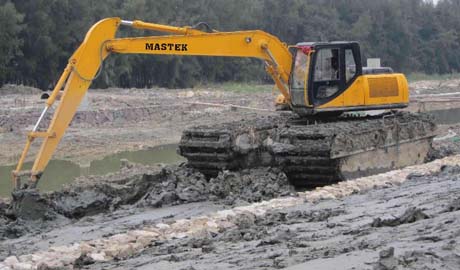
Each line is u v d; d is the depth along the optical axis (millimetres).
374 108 19125
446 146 23734
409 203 12570
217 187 16516
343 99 18641
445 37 94250
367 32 85000
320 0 87875
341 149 16562
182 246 10898
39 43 57469
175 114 42062
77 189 17016
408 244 7934
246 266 8305
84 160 27891
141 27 16984
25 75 59406
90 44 15938
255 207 14297
